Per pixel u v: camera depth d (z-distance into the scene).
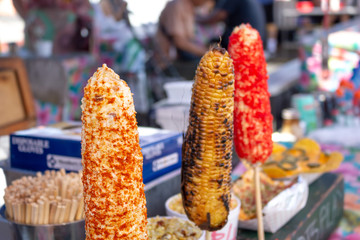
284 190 1.16
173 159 1.20
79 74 3.63
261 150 0.89
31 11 3.91
